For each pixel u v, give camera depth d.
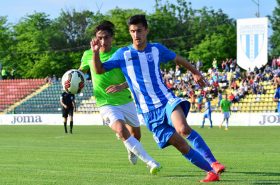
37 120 44.50
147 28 8.57
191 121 39.88
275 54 92.12
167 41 93.25
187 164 11.64
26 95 53.72
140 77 8.50
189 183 8.31
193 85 45.53
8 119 45.34
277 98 36.34
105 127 37.00
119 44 81.69
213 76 46.12
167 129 8.52
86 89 48.50
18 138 23.95
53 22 99.75
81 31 103.69
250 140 21.55
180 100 8.30
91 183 8.46
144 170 10.51
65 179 9.03
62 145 18.97
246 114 37.97
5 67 86.81
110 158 13.45
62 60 86.50
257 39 41.88
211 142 20.33
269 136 24.50
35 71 85.00
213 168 8.45
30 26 90.81
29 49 85.88
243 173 9.77
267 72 45.97
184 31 97.06
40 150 16.47
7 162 12.44
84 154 14.82
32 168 10.98
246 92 42.94
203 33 95.81
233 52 84.81
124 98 10.61
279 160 12.60
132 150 9.12
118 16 83.00
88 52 10.91
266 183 8.29
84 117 43.31
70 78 10.17
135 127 11.05
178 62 8.72
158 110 8.48
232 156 13.83
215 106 42.50
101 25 10.52
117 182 8.55
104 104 10.48
